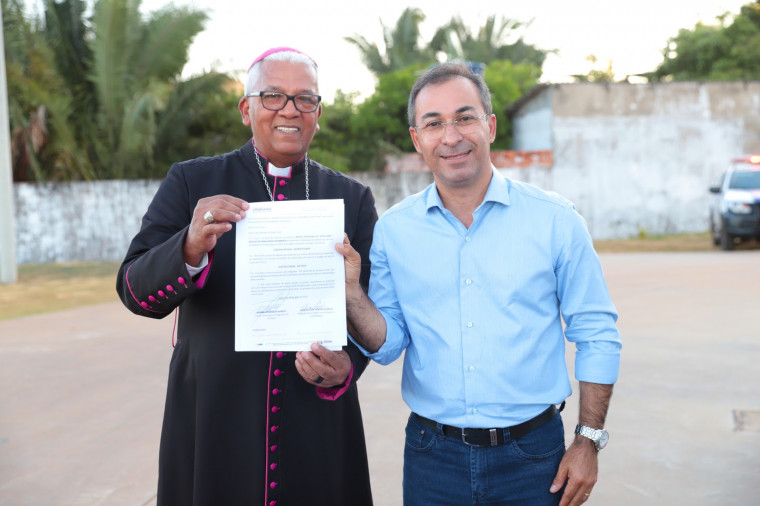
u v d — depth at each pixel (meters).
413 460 2.22
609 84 20.50
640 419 4.50
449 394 2.11
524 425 2.09
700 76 30.56
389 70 35.31
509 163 20.58
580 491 2.08
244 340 2.00
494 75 24.56
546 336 2.11
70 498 3.58
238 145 20.47
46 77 18.69
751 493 3.41
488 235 2.12
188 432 2.28
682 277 10.84
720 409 4.66
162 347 6.93
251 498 2.24
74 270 15.25
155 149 20.05
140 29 19.50
